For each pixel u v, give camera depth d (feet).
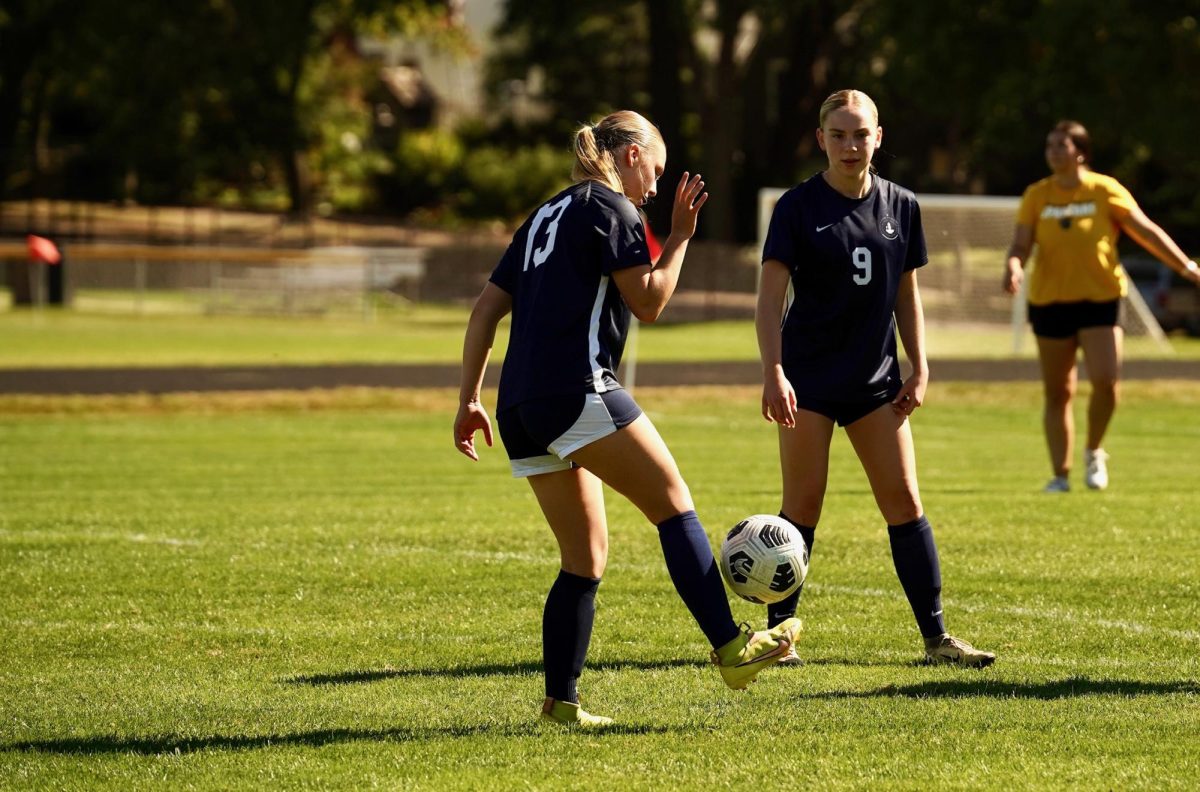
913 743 57.57
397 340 424.05
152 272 629.92
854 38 622.95
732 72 605.31
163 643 80.74
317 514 129.08
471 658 76.89
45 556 107.14
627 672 72.79
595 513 61.26
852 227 71.36
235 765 56.54
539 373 58.03
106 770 56.13
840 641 79.41
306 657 77.41
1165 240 128.16
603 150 60.75
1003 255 347.36
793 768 54.54
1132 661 73.31
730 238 616.80
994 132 510.58
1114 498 132.26
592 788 52.70
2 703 67.46
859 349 72.84
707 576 59.62
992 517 120.88
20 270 553.64
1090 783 52.16
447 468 167.63
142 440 200.03
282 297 588.91
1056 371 135.03
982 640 78.48
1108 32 426.10
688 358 358.84
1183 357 321.73
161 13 626.23
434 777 54.39
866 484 148.46
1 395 252.21
